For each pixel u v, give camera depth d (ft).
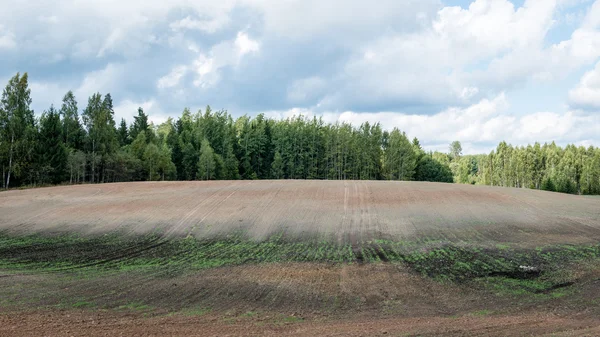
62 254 67.97
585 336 28.73
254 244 74.59
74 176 200.95
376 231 82.69
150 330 30.12
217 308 38.60
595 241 73.61
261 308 38.88
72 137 227.40
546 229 83.41
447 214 96.02
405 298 43.42
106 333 28.91
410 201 110.11
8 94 181.27
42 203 111.65
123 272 55.47
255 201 110.32
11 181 183.32
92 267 58.95
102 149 216.74
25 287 46.11
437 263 60.18
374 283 49.62
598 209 104.22
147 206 105.40
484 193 122.72
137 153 236.43
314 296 43.88
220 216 95.04
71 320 32.60
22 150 178.60
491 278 51.83
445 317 35.83
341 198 114.42
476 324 32.71
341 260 62.64
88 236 81.30
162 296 42.98
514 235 78.64
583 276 51.55
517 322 33.35
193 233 82.64
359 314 37.11
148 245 74.49
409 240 75.77
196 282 49.57
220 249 71.15
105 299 41.32
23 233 83.76
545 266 57.41
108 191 129.18
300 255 66.39
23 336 27.50
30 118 202.39
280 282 49.80
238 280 50.67
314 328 31.53
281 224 88.38
